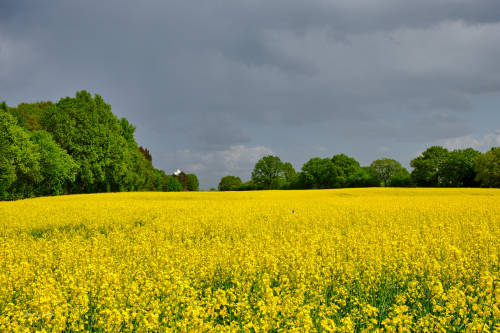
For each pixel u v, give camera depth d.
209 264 8.49
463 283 7.30
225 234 15.34
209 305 5.91
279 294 6.62
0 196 43.00
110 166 53.78
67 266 8.62
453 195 41.97
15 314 5.55
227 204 28.62
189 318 5.23
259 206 26.53
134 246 10.80
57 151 46.44
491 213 20.31
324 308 5.93
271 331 5.41
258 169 97.88
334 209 23.45
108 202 30.61
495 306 5.39
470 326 5.03
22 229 17.06
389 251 9.49
